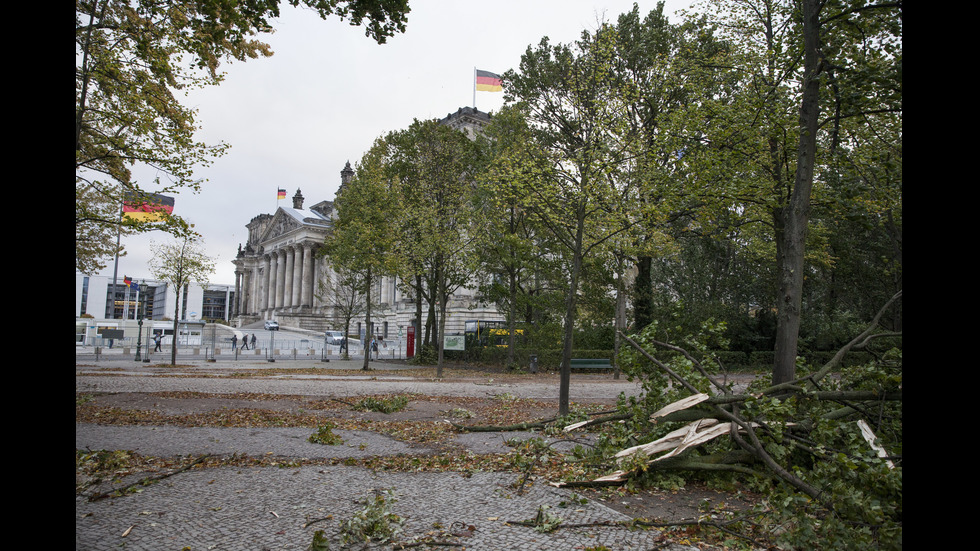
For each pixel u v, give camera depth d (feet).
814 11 36.40
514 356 106.42
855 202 45.62
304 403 50.29
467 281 113.09
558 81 89.92
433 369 109.09
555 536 17.31
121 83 48.88
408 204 102.42
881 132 49.67
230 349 171.22
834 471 19.93
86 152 52.90
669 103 74.79
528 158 49.11
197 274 99.86
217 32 35.27
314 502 20.39
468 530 17.66
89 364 97.30
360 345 204.03
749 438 25.29
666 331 33.17
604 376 97.86
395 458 28.32
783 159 54.44
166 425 36.60
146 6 42.73
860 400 26.30
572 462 27.12
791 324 35.37
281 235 339.36
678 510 20.53
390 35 37.50
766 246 90.99
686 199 60.23
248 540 16.60
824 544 16.80
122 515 18.70
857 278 109.40
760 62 58.75
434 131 104.17
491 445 32.58
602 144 44.34
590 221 48.49
